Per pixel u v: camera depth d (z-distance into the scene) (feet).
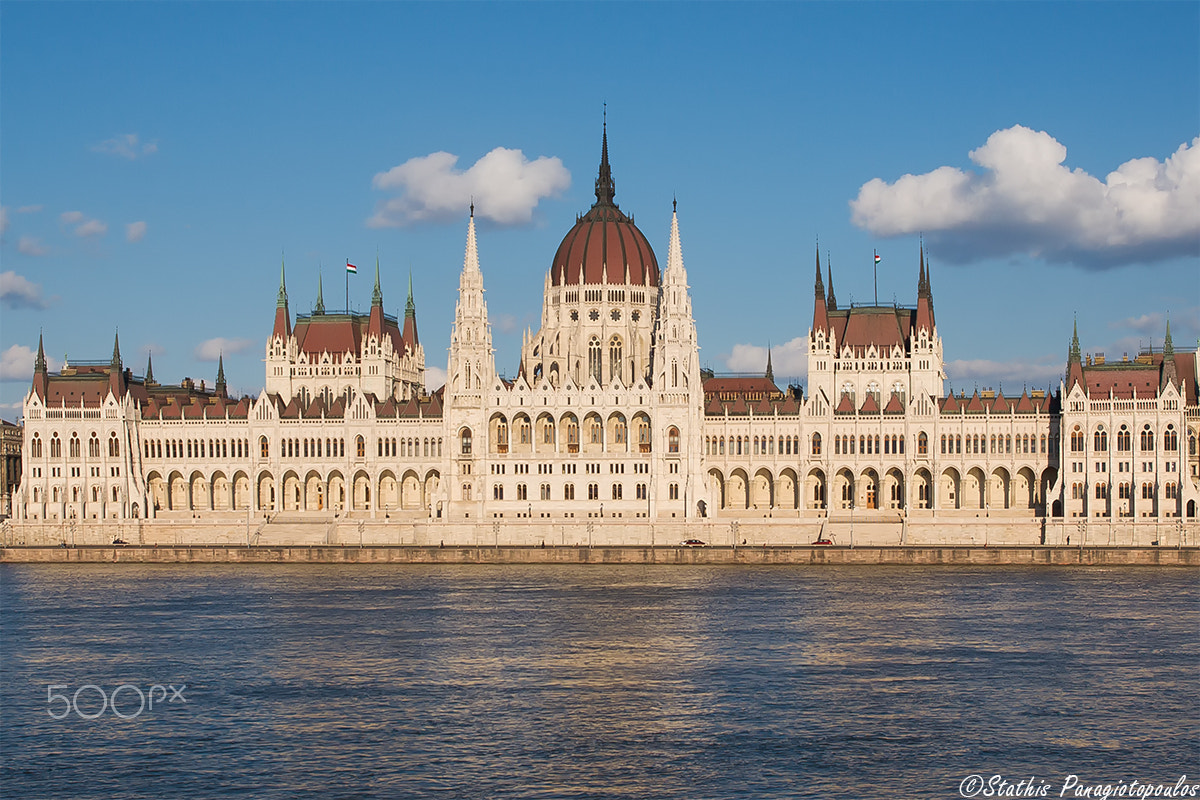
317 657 566.77
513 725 460.96
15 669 548.72
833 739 443.73
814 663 548.31
